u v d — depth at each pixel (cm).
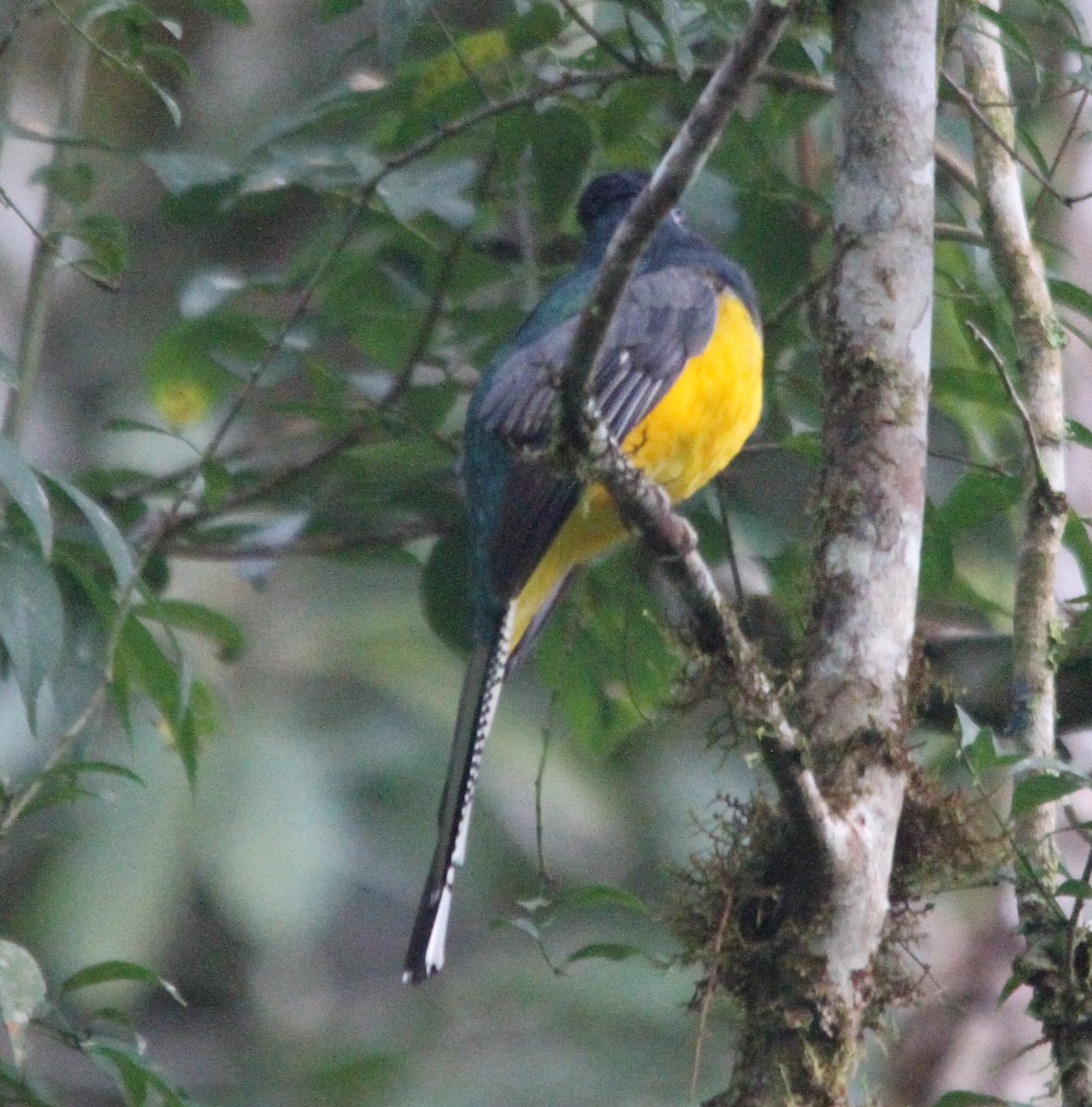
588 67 969
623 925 1406
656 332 915
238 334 1044
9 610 713
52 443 1414
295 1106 1300
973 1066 1034
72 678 856
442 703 1464
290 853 1366
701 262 977
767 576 1061
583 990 1335
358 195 962
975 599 1030
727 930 691
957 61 969
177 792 1362
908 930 732
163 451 1432
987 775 799
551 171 969
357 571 1502
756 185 983
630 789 1417
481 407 905
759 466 1057
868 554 702
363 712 1460
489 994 1350
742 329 940
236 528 1057
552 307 962
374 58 1396
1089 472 1066
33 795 709
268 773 1388
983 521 945
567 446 689
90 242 859
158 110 1509
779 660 987
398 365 1080
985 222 862
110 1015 689
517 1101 1281
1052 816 750
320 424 1095
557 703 1068
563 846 1402
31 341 970
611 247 621
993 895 1076
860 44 732
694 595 693
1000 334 983
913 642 760
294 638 1462
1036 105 876
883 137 724
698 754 1427
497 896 1412
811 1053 667
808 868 677
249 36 1551
